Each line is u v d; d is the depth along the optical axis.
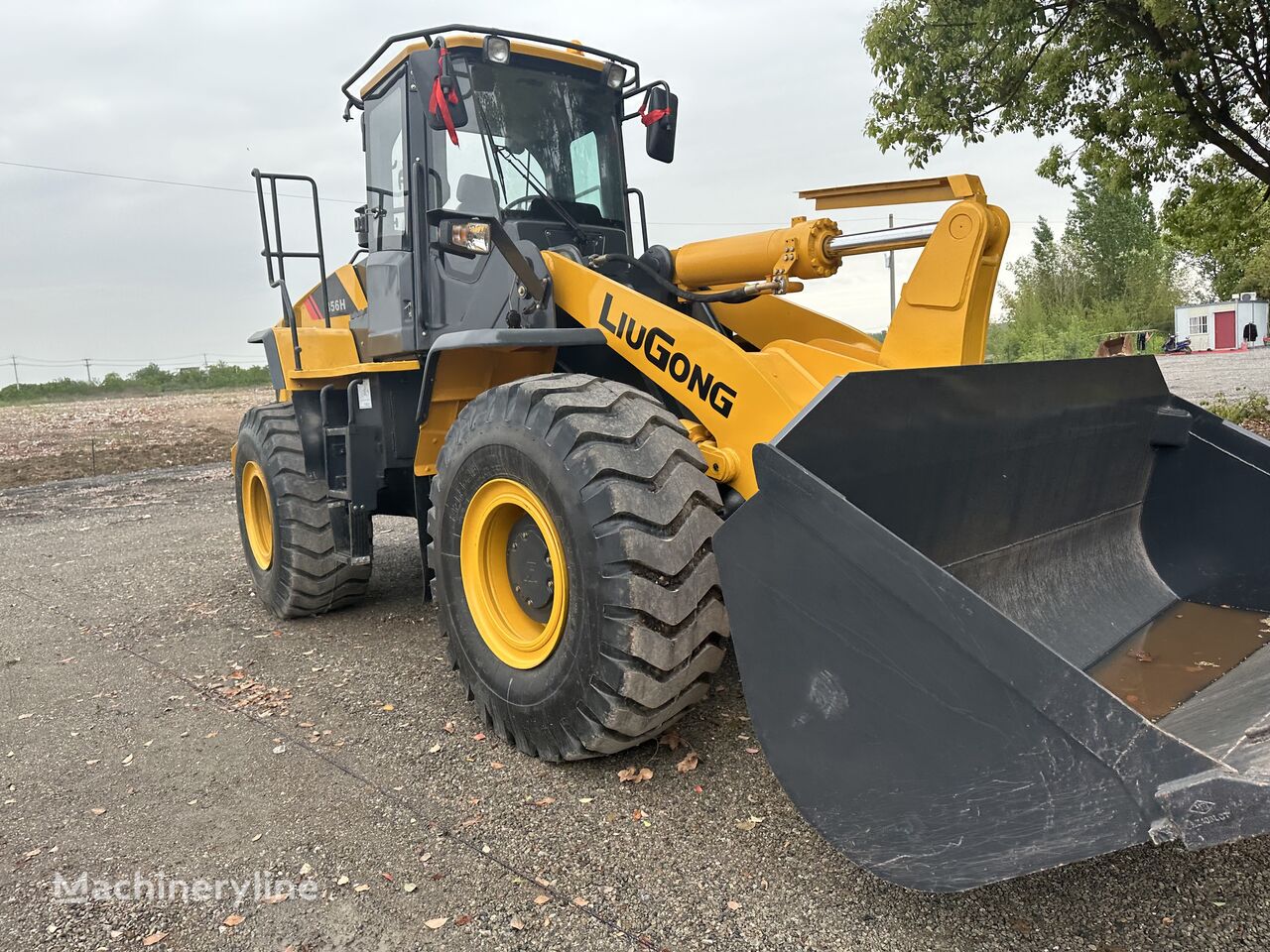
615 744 2.73
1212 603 3.41
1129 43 9.81
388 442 4.26
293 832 2.62
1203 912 2.04
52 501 10.42
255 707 3.64
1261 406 10.94
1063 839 1.72
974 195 2.98
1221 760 1.74
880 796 1.98
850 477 2.34
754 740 3.04
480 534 3.13
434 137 3.89
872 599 1.94
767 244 3.55
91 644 4.67
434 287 3.95
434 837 2.54
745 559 2.14
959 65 10.27
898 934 2.03
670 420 2.81
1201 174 11.89
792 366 2.90
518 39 3.82
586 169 4.19
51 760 3.22
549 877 2.32
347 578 4.92
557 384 2.89
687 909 2.15
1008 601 2.99
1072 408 3.17
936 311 3.02
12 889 2.39
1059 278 49.75
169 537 7.78
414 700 3.63
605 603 2.58
